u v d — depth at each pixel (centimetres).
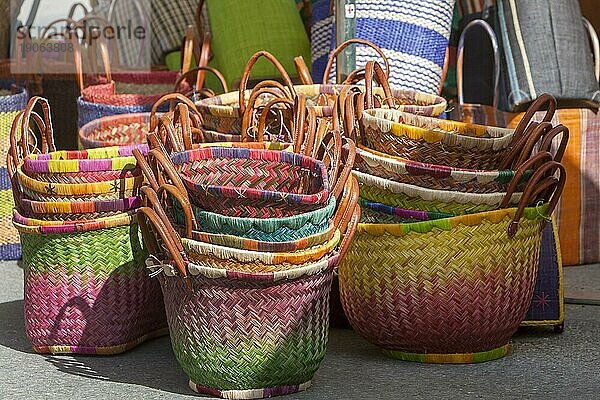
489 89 558
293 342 349
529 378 370
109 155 409
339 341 422
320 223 345
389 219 383
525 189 370
